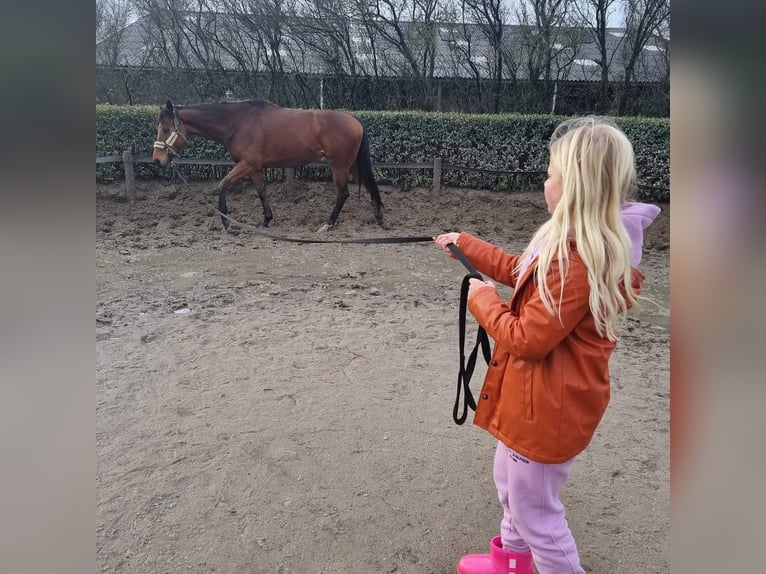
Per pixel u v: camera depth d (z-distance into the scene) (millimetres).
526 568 1994
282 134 8242
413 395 3670
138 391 3658
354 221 9188
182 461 2902
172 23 12523
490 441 3148
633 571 2213
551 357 1642
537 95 12797
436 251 7645
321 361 4168
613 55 13203
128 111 9945
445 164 10086
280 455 2969
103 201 9492
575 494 2699
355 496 2652
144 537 2357
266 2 12430
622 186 1586
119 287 5906
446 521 2496
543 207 9805
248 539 2363
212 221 8922
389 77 12797
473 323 5059
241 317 5090
